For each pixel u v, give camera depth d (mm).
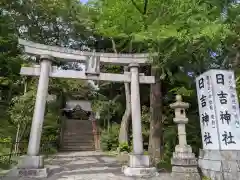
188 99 11602
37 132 7285
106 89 19938
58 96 20812
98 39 18203
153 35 7172
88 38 19000
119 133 15000
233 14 8586
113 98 18797
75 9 17562
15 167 7797
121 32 9617
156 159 9820
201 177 7277
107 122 18453
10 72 15461
